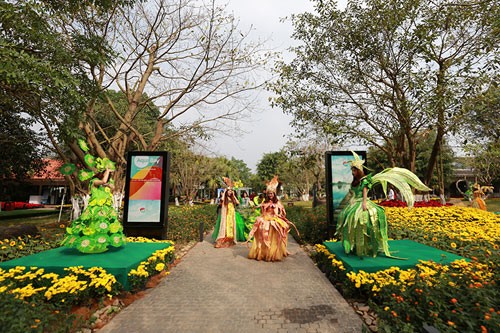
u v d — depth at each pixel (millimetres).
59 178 22984
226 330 3221
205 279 5086
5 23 6121
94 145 10992
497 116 10781
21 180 17078
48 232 8758
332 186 7988
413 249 5258
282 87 12656
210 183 34562
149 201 8594
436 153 13242
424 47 9648
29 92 7137
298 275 5270
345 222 4922
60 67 6438
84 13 9578
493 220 8484
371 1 10828
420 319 2564
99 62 8109
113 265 4258
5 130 12281
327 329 3223
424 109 9938
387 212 9820
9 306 2688
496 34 9109
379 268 4090
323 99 12719
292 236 9844
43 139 11984
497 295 2730
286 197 51000
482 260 4047
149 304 3975
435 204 12219
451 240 6246
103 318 3510
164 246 6047
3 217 15602
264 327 3283
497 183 36438
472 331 2203
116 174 12109
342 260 4570
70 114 7457
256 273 5422
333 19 11766
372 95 12484
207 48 11477
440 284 2949
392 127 13484
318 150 20766
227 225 8391
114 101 18156
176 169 28031
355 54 11859
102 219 5281
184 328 3271
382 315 2893
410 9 10570
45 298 3533
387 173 4805
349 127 12367
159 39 11945
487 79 9367
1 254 5680
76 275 3965
